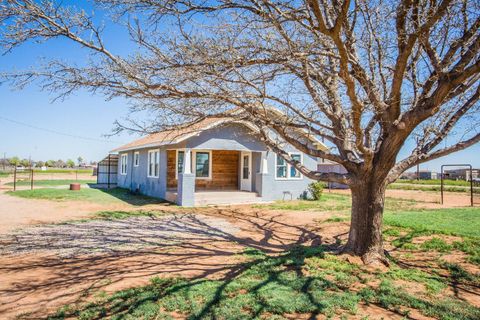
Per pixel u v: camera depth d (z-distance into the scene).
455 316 3.85
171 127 6.39
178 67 5.10
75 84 5.42
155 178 17.70
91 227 9.62
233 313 3.78
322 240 8.05
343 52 4.21
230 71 5.14
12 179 35.38
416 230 8.18
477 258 6.06
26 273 5.38
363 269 5.54
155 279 4.98
